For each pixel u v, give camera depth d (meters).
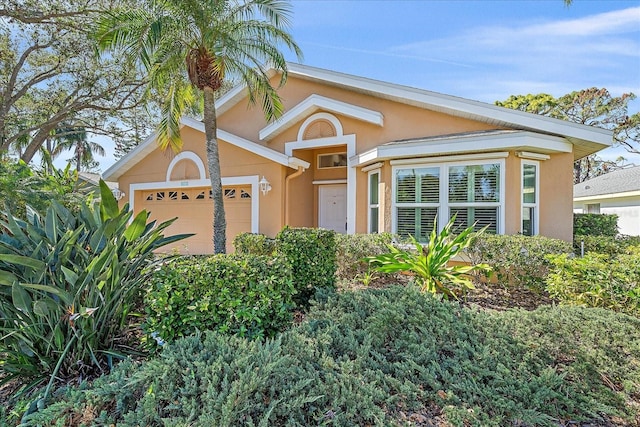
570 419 2.88
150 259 4.52
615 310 4.67
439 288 5.92
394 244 8.01
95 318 3.61
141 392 2.61
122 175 14.12
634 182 17.41
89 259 3.62
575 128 7.87
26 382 3.48
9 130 17.95
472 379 3.07
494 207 8.05
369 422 2.59
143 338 3.78
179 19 7.59
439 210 8.56
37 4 13.27
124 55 8.26
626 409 2.97
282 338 3.35
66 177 9.50
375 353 3.33
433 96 9.31
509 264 6.45
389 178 9.13
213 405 2.33
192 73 8.23
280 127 11.70
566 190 8.45
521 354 3.39
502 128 8.78
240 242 9.19
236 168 11.73
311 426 2.48
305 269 5.32
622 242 9.74
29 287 3.13
